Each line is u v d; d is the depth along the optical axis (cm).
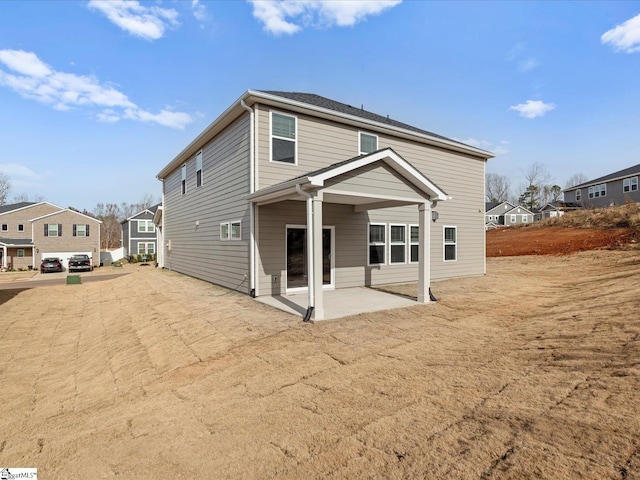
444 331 598
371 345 533
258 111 903
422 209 864
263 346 548
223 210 1117
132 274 1891
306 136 984
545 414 283
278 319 697
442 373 404
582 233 2023
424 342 539
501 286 1088
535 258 1775
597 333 468
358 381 400
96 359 675
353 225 1098
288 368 458
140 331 764
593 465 215
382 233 1164
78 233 3547
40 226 3397
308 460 258
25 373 646
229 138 1061
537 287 1043
